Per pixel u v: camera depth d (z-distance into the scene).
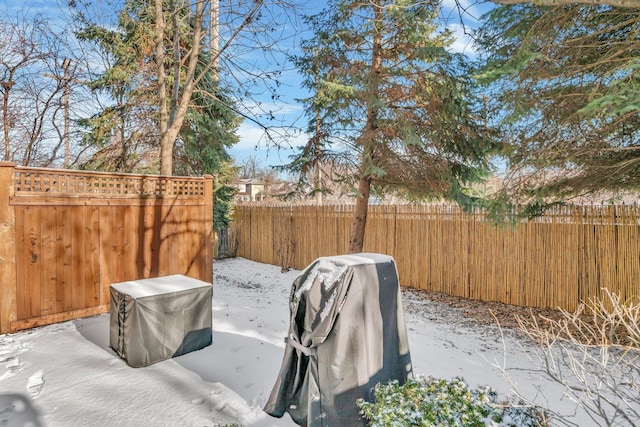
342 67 6.63
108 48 7.65
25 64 6.23
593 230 5.38
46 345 3.64
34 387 2.79
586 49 4.20
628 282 5.05
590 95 3.76
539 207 5.41
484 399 1.91
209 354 3.51
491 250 6.41
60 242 4.43
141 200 5.32
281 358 3.47
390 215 7.86
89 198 4.72
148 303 3.23
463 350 4.11
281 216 10.08
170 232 5.69
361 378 2.27
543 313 5.61
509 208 5.18
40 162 7.30
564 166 4.77
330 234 8.88
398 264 7.73
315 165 8.03
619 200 5.54
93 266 4.75
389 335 2.54
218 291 6.56
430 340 4.41
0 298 3.93
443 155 6.47
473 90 5.78
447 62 5.95
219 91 7.46
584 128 4.41
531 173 4.99
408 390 1.99
